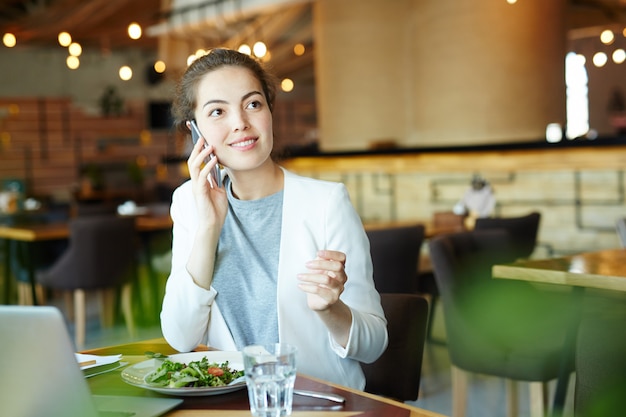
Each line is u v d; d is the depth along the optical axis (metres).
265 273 1.70
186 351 1.71
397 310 1.86
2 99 14.05
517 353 2.50
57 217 7.16
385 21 8.16
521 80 7.11
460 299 2.66
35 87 14.38
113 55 15.03
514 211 6.03
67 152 14.56
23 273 5.32
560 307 2.99
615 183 5.42
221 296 1.72
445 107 7.47
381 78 8.24
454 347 2.66
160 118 15.33
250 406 1.20
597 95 12.55
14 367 1.03
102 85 14.96
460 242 2.98
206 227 1.67
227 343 1.70
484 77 7.20
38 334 1.02
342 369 1.66
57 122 14.50
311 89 17.12
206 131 1.67
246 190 1.74
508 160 5.98
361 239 1.71
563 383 2.48
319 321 1.65
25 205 8.12
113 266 4.91
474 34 7.21
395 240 3.63
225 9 9.05
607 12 10.19
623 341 1.77
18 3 11.59
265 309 1.68
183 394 1.26
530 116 7.13
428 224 4.93
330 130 8.57
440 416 1.15
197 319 1.68
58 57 14.55
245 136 1.64
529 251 4.22
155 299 5.87
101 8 11.19
